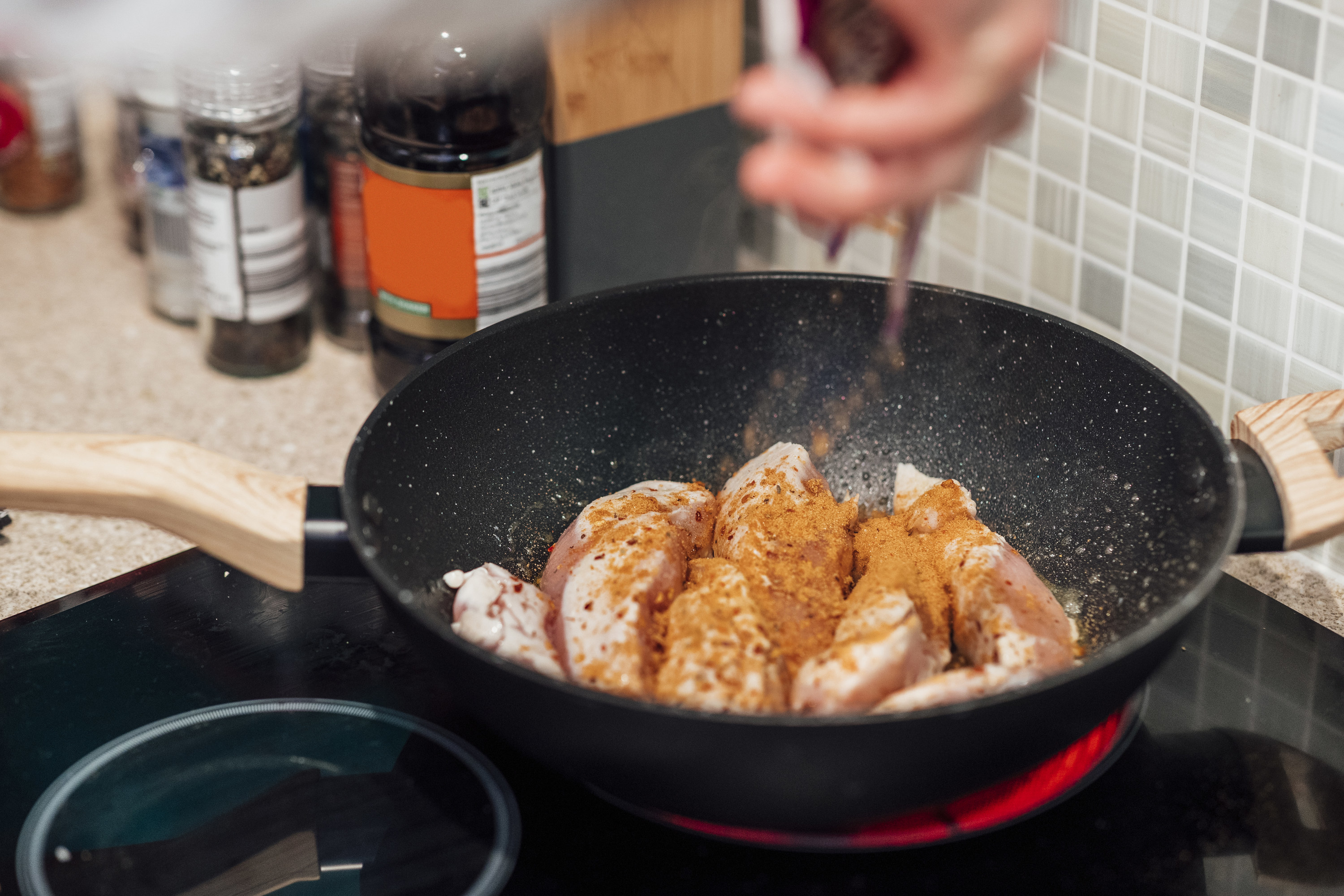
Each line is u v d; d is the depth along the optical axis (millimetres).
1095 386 817
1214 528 750
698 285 860
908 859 745
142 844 752
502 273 917
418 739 791
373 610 850
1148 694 807
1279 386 850
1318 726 794
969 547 796
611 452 877
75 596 852
